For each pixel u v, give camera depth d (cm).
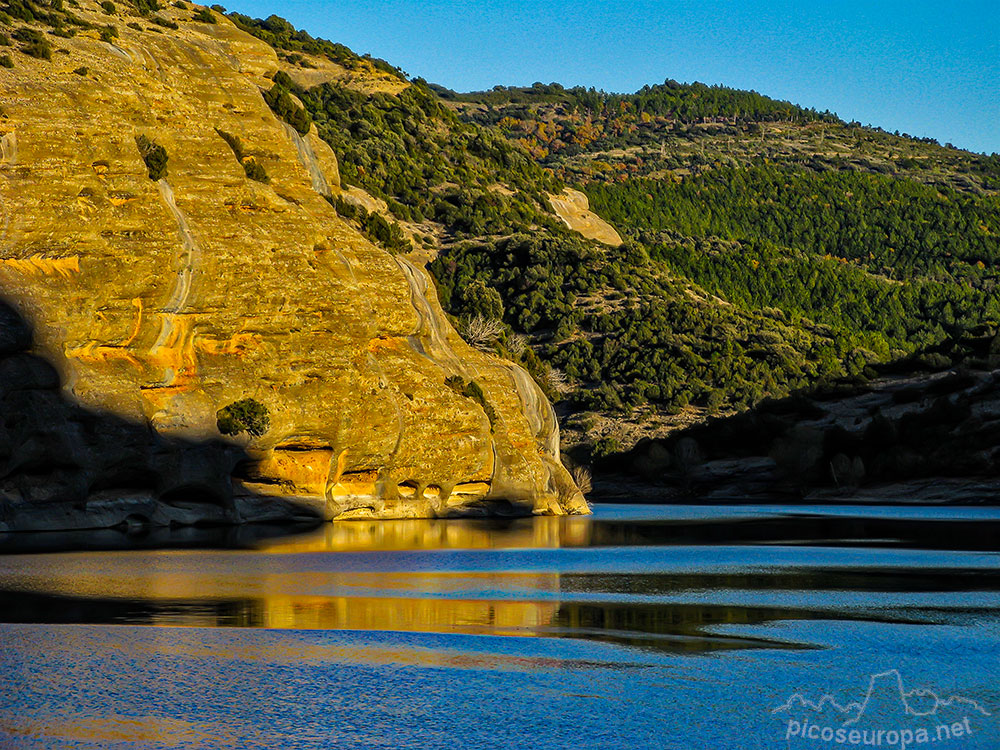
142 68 7081
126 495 5812
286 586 3497
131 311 5706
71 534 5372
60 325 5397
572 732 1898
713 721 1981
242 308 6134
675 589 3594
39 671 2180
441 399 7356
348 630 2686
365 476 7000
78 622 2709
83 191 5672
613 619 2936
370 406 6631
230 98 7581
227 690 2088
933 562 4616
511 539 5794
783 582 3828
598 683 2202
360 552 4800
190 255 5903
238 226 6397
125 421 5656
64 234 5506
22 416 5359
